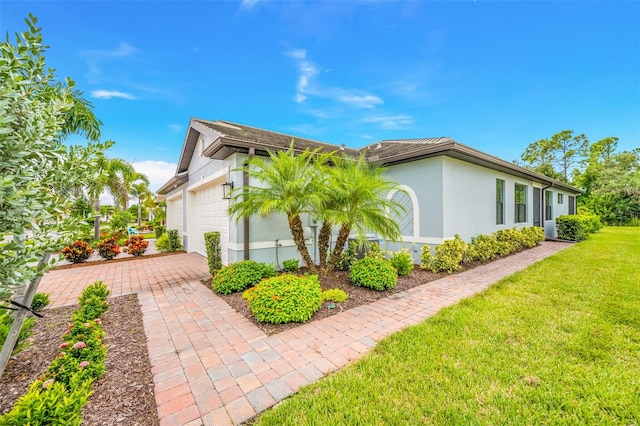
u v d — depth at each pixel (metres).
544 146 38.69
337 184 5.68
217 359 3.06
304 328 3.82
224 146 6.14
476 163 8.84
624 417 2.14
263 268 5.97
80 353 2.68
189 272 7.71
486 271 7.11
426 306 4.61
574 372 2.69
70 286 6.37
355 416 2.15
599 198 26.11
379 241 8.91
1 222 1.79
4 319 2.79
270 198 5.58
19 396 2.42
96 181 2.54
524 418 2.13
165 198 17.27
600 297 4.82
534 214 13.62
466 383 2.55
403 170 8.48
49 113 2.00
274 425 2.09
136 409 2.28
